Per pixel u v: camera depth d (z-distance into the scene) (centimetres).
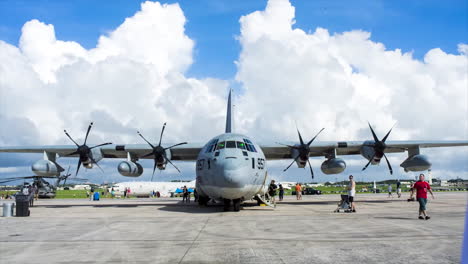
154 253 636
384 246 677
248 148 1553
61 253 643
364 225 991
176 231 917
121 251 657
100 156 2177
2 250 675
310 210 1598
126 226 1042
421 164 1995
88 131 2050
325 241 737
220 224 1059
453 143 2070
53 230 964
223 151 1482
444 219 1134
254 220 1162
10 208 1434
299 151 2025
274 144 2131
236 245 704
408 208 1655
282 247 678
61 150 2112
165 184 6888
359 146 2128
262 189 1828
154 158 2108
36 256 619
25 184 3616
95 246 710
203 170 1539
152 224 1088
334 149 2147
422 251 629
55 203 2894
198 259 584
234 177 1388
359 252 625
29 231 946
